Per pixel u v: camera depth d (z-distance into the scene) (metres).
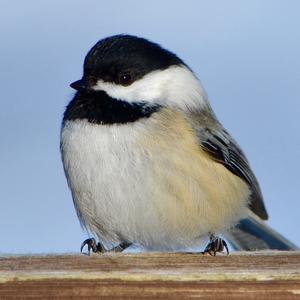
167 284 6.18
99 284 6.20
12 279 6.19
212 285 6.17
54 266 6.35
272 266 6.41
